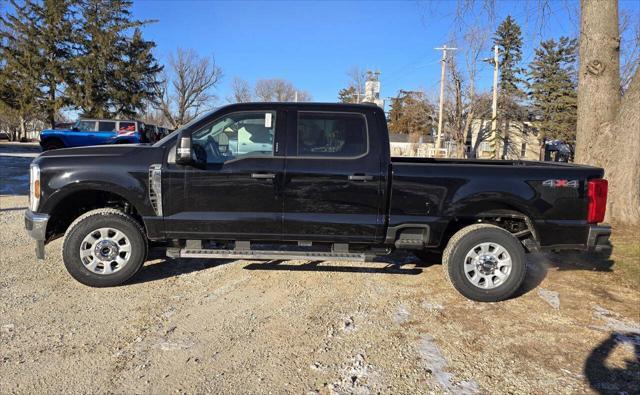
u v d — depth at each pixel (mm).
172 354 3305
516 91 42906
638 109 7055
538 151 45031
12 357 3186
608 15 7246
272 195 4539
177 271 5258
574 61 42094
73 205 4906
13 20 37094
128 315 3971
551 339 3697
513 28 40031
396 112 69812
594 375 3137
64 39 38688
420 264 5816
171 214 4555
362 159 4566
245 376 3035
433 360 3318
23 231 6922
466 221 4812
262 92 60219
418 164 4586
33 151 28906
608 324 4008
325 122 4641
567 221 4559
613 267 5641
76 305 4156
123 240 4617
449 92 43469
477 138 44344
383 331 3791
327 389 2906
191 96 56438
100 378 2959
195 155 4523
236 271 5301
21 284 4641
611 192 7426
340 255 4621
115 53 41188
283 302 4379
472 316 4156
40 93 38562
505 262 4543
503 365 3264
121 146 4801
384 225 4602
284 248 5242
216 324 3842
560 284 5098
